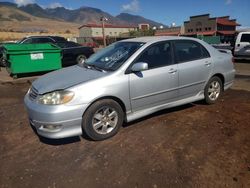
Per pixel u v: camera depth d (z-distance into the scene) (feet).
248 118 16.98
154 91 15.83
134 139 14.35
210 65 18.58
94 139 14.21
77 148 13.64
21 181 11.10
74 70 16.25
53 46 37.55
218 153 12.69
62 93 13.12
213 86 19.43
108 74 14.32
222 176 10.94
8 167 12.14
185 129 15.43
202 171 11.31
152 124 16.20
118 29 249.55
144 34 220.84
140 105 15.51
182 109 18.79
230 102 20.52
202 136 14.49
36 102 13.60
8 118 18.44
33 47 35.83
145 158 12.45
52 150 13.55
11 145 14.29
